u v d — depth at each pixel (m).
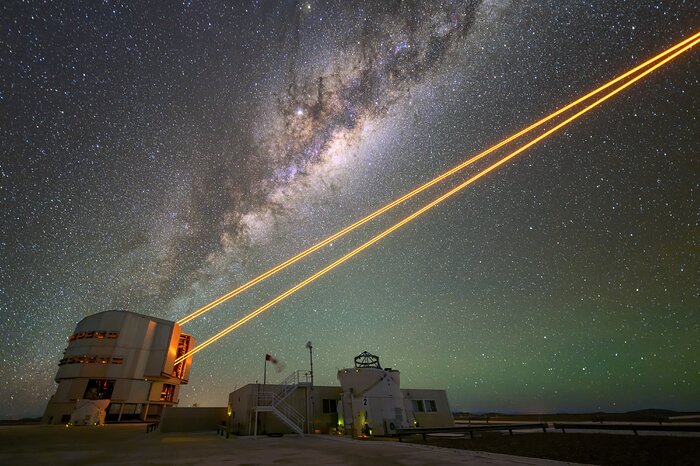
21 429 42.94
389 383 34.75
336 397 38.19
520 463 14.18
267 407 32.72
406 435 25.78
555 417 55.75
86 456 17.78
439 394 42.06
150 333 70.38
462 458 15.67
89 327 67.56
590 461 15.41
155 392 67.38
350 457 16.45
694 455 13.98
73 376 62.44
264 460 15.84
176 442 25.98
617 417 44.34
